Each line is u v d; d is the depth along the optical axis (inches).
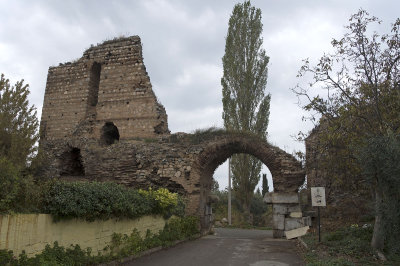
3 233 253.3
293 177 738.2
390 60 495.2
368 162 411.2
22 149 725.9
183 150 794.8
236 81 1182.3
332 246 469.7
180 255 468.4
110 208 380.5
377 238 419.5
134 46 972.6
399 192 388.5
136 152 815.7
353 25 512.1
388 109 479.2
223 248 552.4
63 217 318.3
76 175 961.5
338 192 702.5
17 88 800.9
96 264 348.5
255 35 1208.8
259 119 1155.3
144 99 922.7
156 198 519.8
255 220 1523.1
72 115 987.3
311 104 534.9
